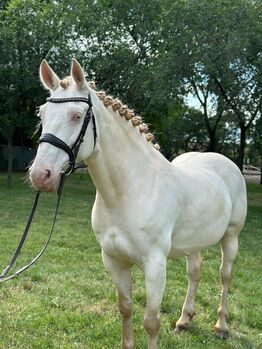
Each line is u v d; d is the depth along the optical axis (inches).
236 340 142.1
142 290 181.2
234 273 218.4
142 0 509.0
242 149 594.9
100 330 140.5
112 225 107.4
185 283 194.9
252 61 420.2
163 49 450.3
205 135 1034.7
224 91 467.5
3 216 339.6
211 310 164.2
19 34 482.6
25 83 493.0
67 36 513.7
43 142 90.4
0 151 891.4
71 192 538.6
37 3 504.4
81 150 95.0
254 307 171.5
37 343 129.0
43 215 353.4
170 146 1053.8
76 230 298.4
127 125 110.0
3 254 226.1
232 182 146.3
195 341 138.9
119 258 111.5
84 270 205.9
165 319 155.3
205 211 125.0
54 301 162.1
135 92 514.9
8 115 513.7
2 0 645.9
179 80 431.8
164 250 109.7
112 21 528.1
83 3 518.3
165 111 587.8
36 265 208.1
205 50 408.5
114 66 526.0
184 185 119.0
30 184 103.3
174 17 423.2
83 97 94.9
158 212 107.4
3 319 144.1
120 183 105.2
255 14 414.3
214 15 410.6
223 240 148.9
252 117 524.1
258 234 334.6
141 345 133.5
